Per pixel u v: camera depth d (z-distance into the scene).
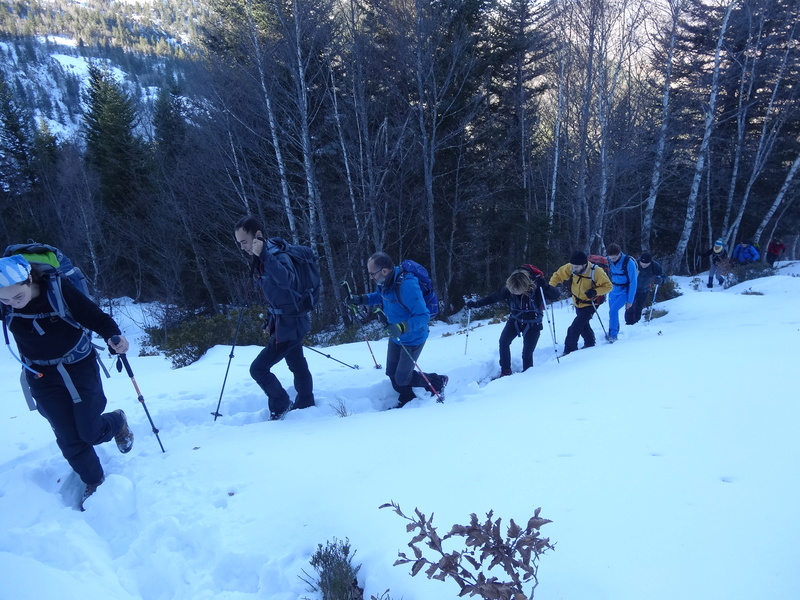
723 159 26.00
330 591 2.28
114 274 25.72
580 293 7.33
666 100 20.44
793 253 34.00
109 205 27.69
